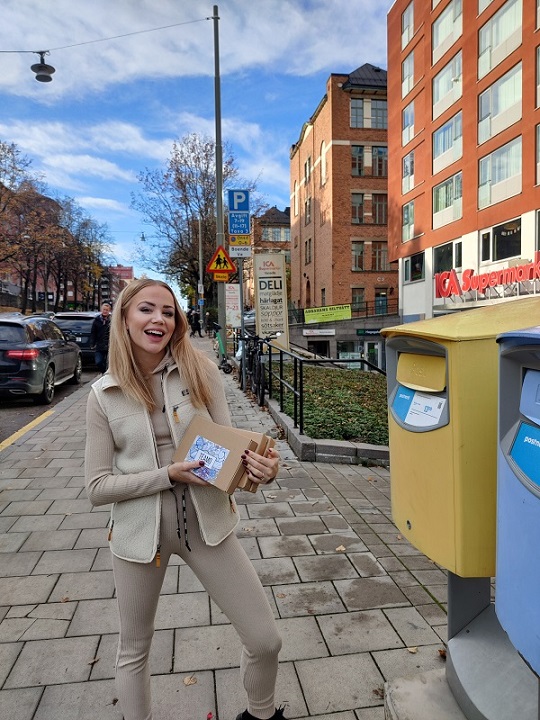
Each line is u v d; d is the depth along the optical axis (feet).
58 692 7.38
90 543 12.00
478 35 79.77
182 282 165.99
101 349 37.91
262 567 10.96
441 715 6.33
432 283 96.68
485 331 5.51
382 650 8.29
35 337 31.50
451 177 89.51
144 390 5.91
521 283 71.26
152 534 5.71
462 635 6.82
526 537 4.33
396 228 110.52
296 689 7.47
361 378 38.50
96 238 187.73
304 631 8.78
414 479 6.31
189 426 5.94
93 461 5.78
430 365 6.17
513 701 5.94
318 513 13.93
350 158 132.05
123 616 5.85
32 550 11.64
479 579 6.77
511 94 73.67
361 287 133.59
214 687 7.51
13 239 128.06
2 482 16.31
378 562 11.18
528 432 4.48
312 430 21.24
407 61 103.65
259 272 35.14
